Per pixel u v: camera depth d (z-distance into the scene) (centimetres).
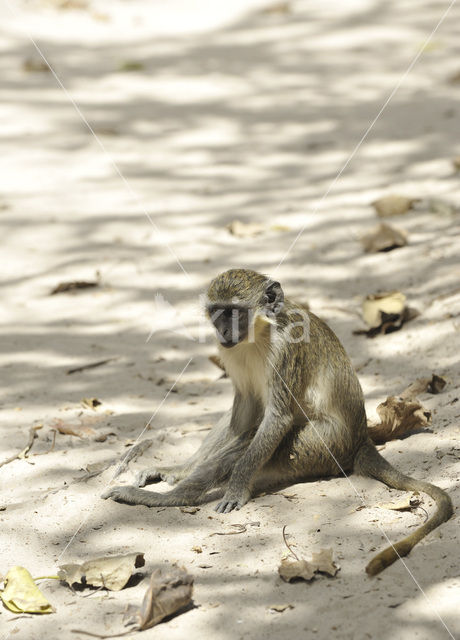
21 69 2017
